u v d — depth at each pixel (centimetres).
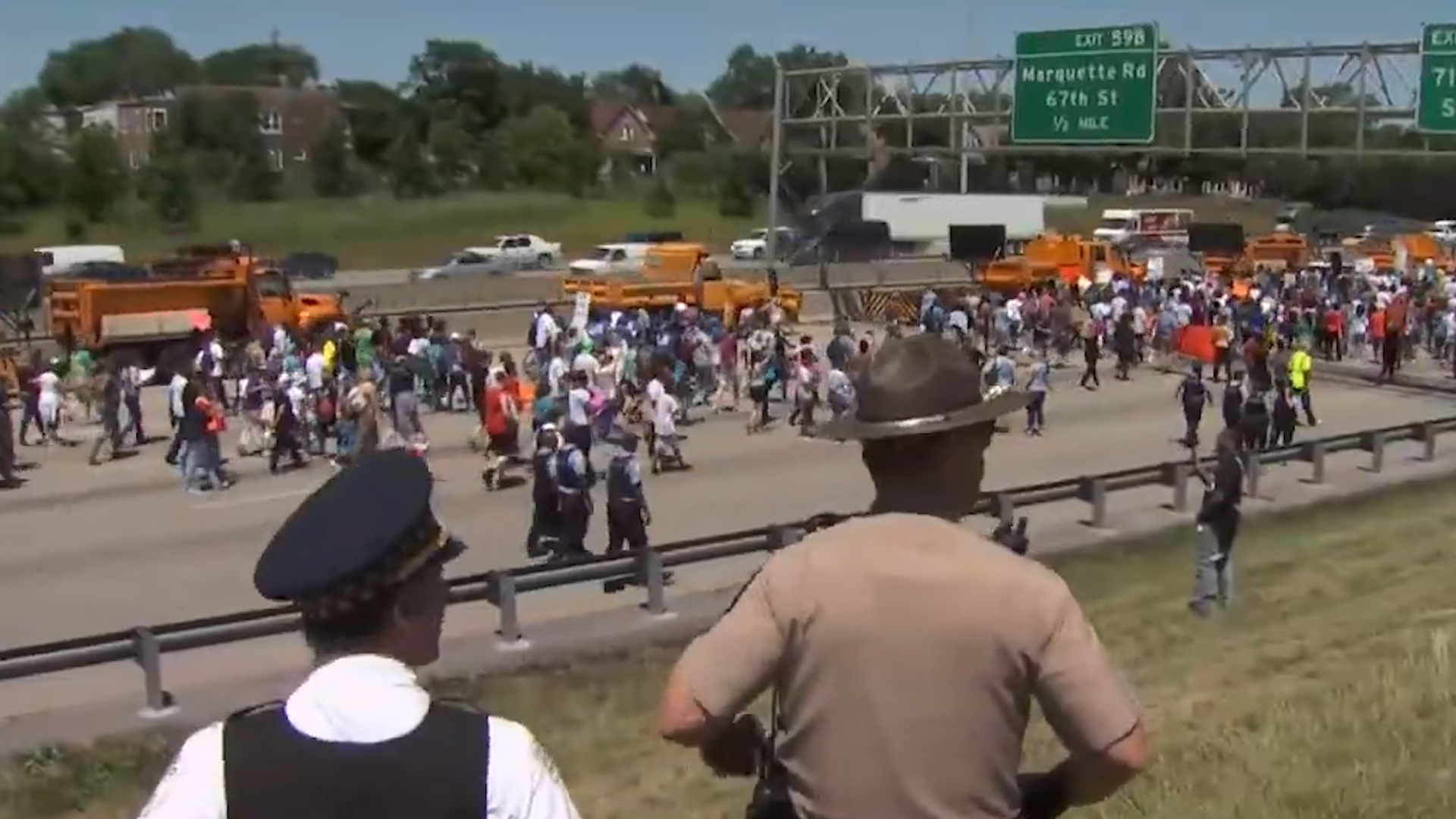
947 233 8019
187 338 4184
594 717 1355
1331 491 2558
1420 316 4894
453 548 253
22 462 2945
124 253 8319
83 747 1295
